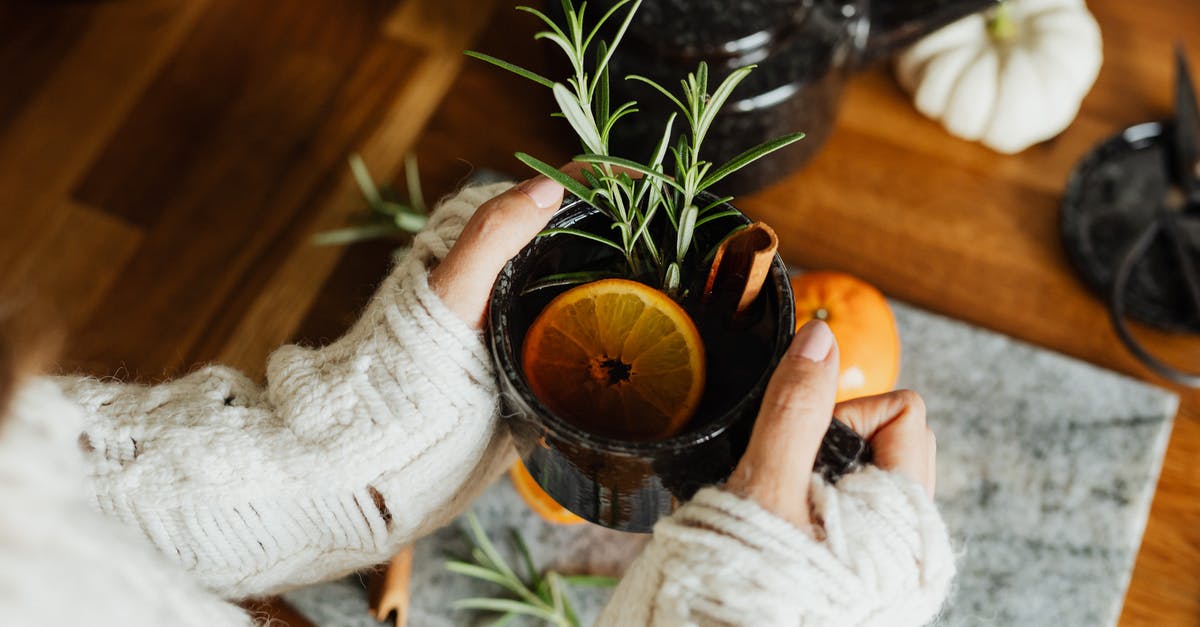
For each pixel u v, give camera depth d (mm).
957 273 752
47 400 395
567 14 456
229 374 525
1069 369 721
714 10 629
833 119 723
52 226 810
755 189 750
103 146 832
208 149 819
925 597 470
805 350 462
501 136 791
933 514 472
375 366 495
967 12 686
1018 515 695
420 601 694
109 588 403
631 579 488
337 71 827
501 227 481
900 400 510
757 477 458
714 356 487
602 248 509
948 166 776
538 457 488
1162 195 751
